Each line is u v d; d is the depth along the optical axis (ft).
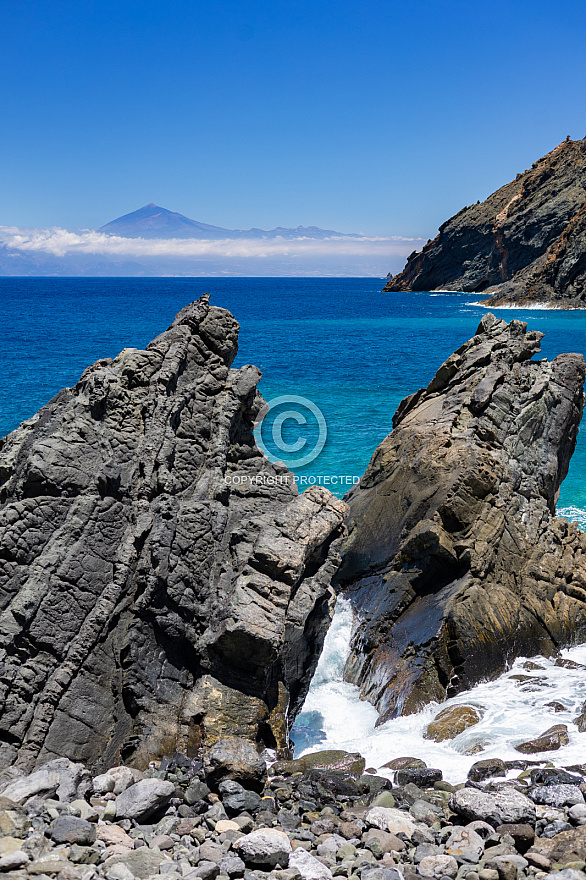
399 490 50.57
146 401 35.88
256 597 32.37
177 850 21.02
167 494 33.86
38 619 28.02
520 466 50.70
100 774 26.78
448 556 43.86
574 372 58.44
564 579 46.37
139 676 29.55
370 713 39.37
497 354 57.62
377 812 23.85
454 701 36.91
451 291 582.35
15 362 176.76
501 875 19.15
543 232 453.17
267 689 32.50
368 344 239.71
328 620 37.81
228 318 42.86
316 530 36.86
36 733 26.43
